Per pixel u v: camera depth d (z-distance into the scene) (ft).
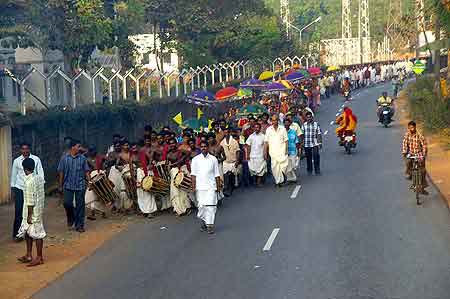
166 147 62.13
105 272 43.83
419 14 165.89
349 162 88.94
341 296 35.88
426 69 209.56
